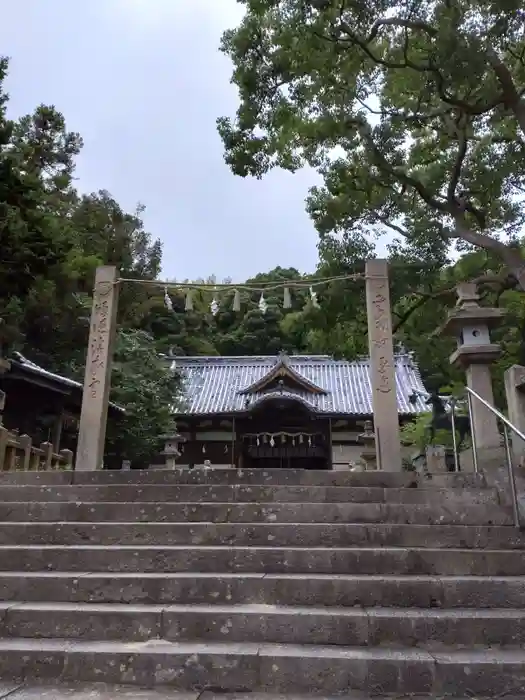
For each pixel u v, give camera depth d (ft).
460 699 10.37
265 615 12.32
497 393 47.14
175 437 72.02
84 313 76.89
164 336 130.93
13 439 34.86
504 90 35.63
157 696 10.39
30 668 11.26
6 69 39.75
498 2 30.40
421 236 46.09
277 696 10.52
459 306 32.78
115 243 105.70
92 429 29.19
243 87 42.63
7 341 52.85
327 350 51.78
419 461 43.65
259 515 17.52
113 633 12.36
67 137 98.48
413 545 16.21
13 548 15.29
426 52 38.04
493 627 12.14
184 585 13.65
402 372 95.96
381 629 12.15
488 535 16.25
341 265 45.44
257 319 137.08
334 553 14.83
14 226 35.70
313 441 86.63
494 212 48.47
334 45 38.55
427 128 48.73
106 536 16.51
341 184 46.65
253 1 37.86
